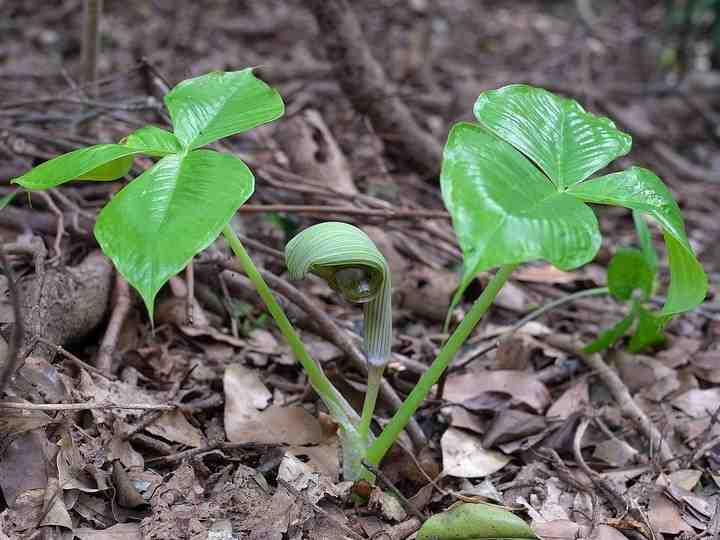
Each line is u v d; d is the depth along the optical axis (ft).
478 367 3.44
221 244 3.71
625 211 5.29
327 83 5.98
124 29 7.27
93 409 2.81
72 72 6.10
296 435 2.97
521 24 9.43
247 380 3.09
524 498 2.94
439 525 2.60
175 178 2.37
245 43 7.41
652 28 9.41
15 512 2.56
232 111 2.57
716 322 3.73
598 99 6.25
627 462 3.09
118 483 2.67
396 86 6.14
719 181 5.88
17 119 3.92
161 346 3.27
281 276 3.78
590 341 3.65
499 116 2.47
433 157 4.82
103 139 4.21
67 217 3.50
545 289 3.94
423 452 2.98
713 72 8.23
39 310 2.89
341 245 2.51
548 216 2.25
